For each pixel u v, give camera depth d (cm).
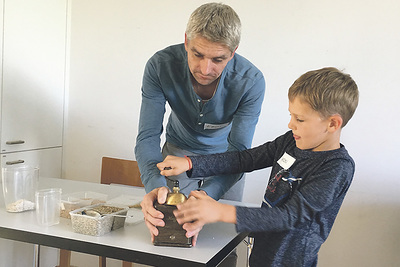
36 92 311
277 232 147
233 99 180
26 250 266
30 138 309
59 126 336
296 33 284
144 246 137
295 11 283
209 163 166
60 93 333
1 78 281
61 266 259
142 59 320
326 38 278
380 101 270
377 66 270
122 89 327
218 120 191
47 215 152
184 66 176
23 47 296
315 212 138
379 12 268
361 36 272
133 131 327
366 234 276
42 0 307
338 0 275
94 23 330
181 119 198
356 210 277
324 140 145
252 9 291
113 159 273
